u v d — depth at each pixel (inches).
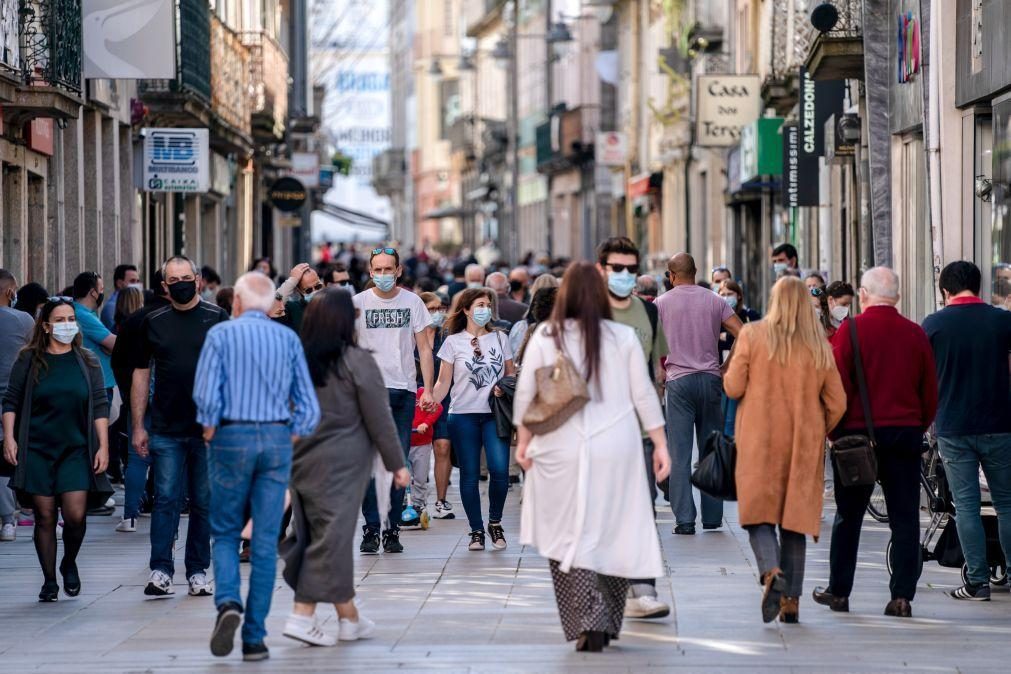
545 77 6343.5
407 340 1234.0
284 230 4793.3
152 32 1852.9
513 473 1686.8
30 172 1948.8
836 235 2397.9
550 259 2933.1
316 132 4788.4
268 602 866.8
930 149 1553.9
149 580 1070.4
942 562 1087.6
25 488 1051.3
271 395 870.4
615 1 4854.8
